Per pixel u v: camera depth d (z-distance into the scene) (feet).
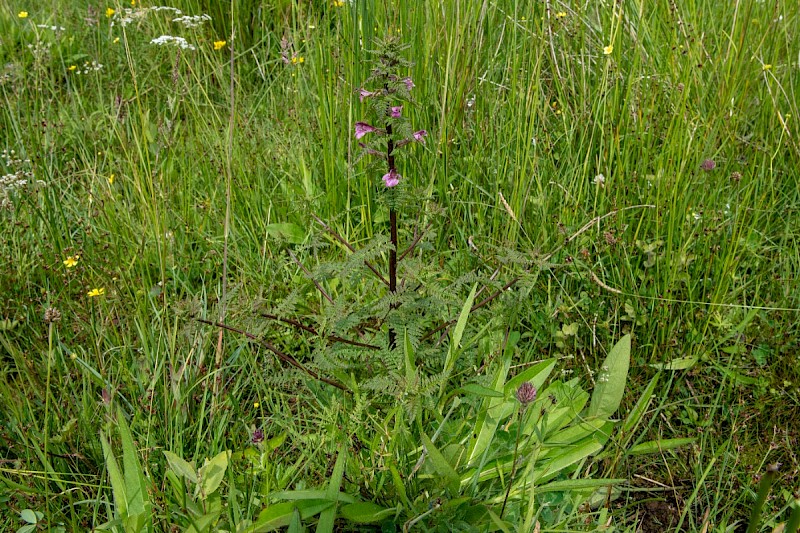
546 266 6.86
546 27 9.78
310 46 11.19
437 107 9.44
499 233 8.71
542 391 6.95
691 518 5.86
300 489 5.85
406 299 6.44
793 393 7.04
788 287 7.88
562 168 9.37
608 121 9.26
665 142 8.80
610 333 7.80
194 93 11.98
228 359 7.29
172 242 8.78
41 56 12.27
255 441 6.24
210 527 5.42
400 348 6.24
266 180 10.17
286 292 8.07
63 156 10.81
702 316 7.68
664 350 7.44
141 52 12.92
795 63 10.75
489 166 9.41
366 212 9.14
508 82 10.16
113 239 8.94
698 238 8.29
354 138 9.32
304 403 7.08
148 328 7.46
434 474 5.80
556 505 6.09
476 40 9.50
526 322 8.07
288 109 11.36
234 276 8.79
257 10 13.30
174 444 6.44
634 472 6.63
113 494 5.72
